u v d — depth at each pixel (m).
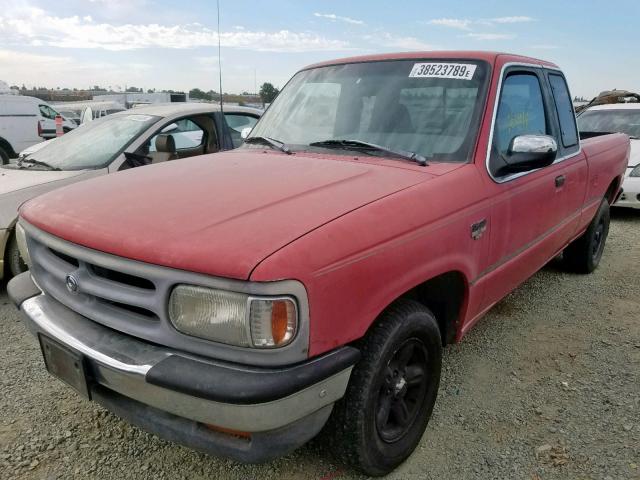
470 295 2.73
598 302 4.52
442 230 2.38
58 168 4.99
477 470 2.46
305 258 1.79
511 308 4.39
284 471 2.45
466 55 3.15
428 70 3.13
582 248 5.00
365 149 2.89
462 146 2.78
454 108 2.94
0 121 14.43
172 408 1.84
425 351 2.50
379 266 2.05
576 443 2.65
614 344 3.73
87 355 2.00
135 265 1.89
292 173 2.52
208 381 1.73
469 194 2.59
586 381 3.24
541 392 3.12
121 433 2.72
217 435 1.89
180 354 1.85
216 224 1.94
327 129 3.16
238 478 2.41
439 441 2.68
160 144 4.93
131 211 2.13
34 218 2.39
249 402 1.71
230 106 6.45
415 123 2.95
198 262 1.76
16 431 2.72
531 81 3.51
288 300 1.74
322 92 3.39
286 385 1.75
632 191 7.37
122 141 5.18
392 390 2.34
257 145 3.32
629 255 5.92
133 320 1.97
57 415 2.86
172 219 2.01
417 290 2.59
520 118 3.29
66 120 17.19
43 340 2.24
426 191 2.39
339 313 1.90
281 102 3.60
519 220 3.10
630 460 2.52
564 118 4.00
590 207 4.60
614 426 2.78
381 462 2.33
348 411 2.13
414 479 2.41
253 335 1.72
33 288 2.53
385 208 2.16
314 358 1.86
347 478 2.41
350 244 1.94
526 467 2.48
